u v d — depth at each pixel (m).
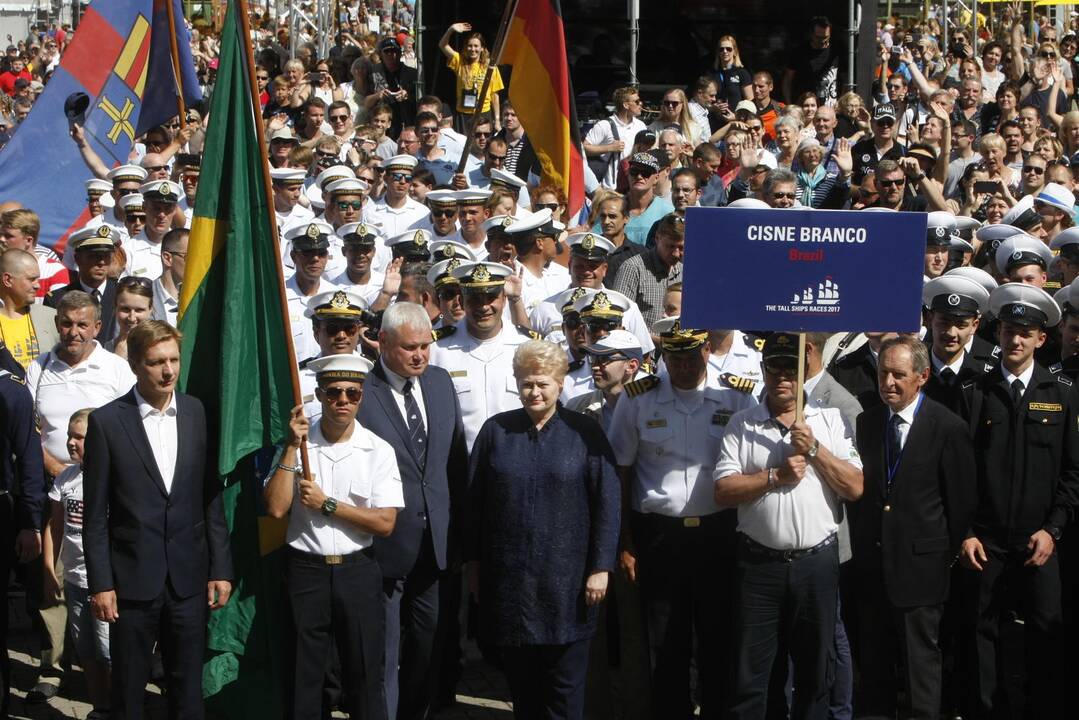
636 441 6.82
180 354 6.51
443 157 13.09
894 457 6.74
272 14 27.44
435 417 6.97
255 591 6.67
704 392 6.77
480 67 14.65
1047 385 6.99
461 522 6.95
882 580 6.71
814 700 6.42
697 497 6.70
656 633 6.75
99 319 8.21
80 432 7.18
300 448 6.36
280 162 12.12
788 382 6.30
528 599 6.37
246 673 6.68
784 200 9.84
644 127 13.58
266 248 6.52
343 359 6.43
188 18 27.50
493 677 8.09
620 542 6.83
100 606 6.23
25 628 8.84
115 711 6.32
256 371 6.55
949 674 7.38
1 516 7.22
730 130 13.03
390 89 16.28
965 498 6.72
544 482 6.39
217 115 6.55
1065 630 7.01
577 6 15.56
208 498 6.49
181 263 8.91
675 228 9.30
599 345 7.14
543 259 9.35
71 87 11.39
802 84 15.71
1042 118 16.11
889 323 6.30
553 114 10.81
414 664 6.93
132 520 6.28
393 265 9.07
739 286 6.23
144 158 11.28
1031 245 8.48
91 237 9.16
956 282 7.34
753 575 6.40
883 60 17.27
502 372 7.59
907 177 11.19
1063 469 6.95
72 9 27.80
